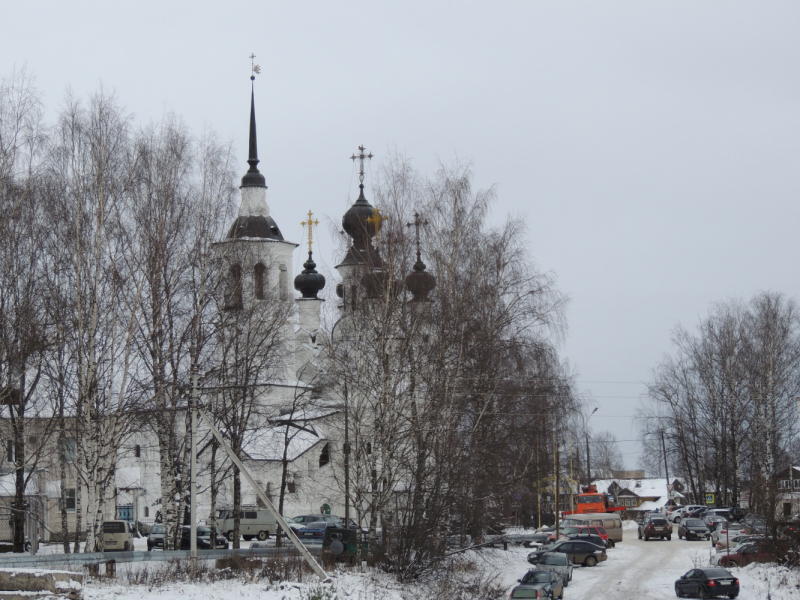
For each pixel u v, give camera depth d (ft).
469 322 158.92
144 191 152.56
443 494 150.00
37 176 147.74
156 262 148.66
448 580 147.64
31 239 146.20
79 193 145.89
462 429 161.68
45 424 167.84
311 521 255.70
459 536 161.89
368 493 172.14
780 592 154.71
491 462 165.27
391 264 156.56
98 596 112.16
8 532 201.46
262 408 222.89
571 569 176.24
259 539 241.14
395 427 153.28
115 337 145.89
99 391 146.00
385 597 128.26
